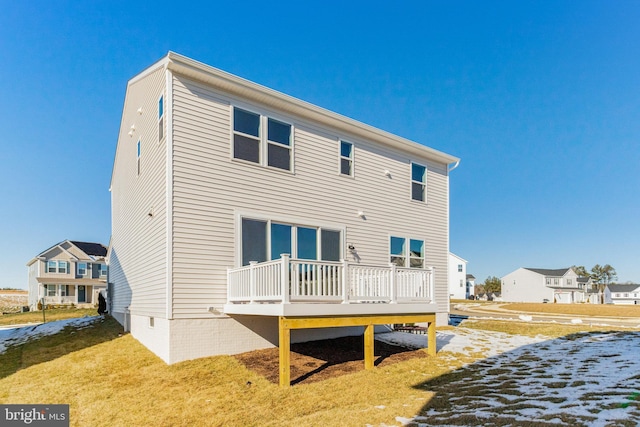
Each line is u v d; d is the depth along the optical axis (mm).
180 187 8156
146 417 5543
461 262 62156
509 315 26062
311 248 10352
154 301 8703
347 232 11266
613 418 4355
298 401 5977
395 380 7066
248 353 8578
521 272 66062
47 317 22750
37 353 10008
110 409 5875
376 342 10539
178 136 8234
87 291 37844
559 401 5301
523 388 6223
